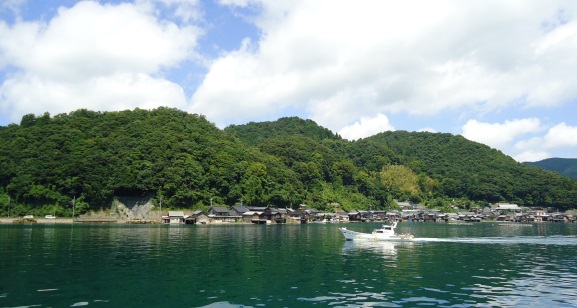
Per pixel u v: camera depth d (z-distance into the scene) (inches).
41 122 6274.6
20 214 4849.9
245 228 4357.8
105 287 1131.3
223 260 1683.1
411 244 2527.1
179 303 976.3
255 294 1077.1
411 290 1154.0
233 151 6653.5
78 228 3708.2
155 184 5447.8
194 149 6284.5
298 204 6924.2
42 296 1017.5
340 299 1034.7
